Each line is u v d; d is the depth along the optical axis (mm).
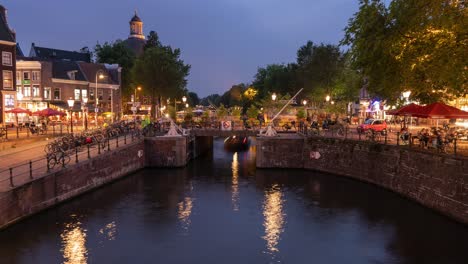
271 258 18047
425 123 48906
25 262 17031
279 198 28000
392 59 23047
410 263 17250
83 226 21609
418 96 26172
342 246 19312
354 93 66062
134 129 47125
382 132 34281
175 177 35500
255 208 25594
